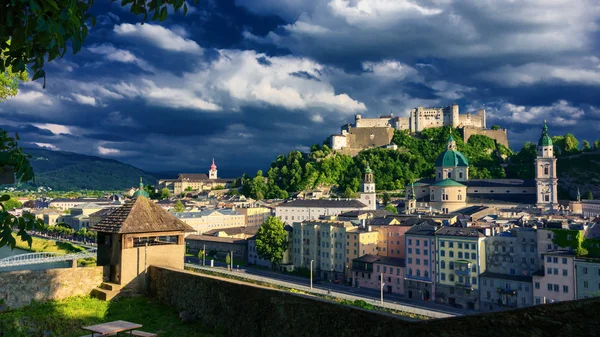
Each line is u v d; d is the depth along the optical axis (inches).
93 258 5182.1
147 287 1013.8
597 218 5137.8
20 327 800.3
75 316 857.5
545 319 425.7
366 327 566.6
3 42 369.7
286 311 680.4
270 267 6382.9
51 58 366.9
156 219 1053.8
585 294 3722.9
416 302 4719.5
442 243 4749.0
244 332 750.5
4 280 884.6
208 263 6505.9
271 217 6240.2
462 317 476.7
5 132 405.4
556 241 4146.2
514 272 4436.5
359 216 6683.1
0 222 365.1
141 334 708.0
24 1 329.7
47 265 5049.2
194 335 774.5
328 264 5802.2
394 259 5300.2
